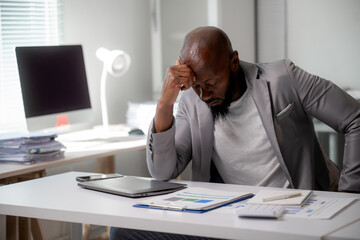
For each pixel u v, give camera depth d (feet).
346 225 4.91
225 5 13.55
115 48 13.71
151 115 12.32
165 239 6.76
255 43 14.17
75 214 5.73
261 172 7.32
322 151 7.82
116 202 6.07
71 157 9.56
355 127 6.86
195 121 7.52
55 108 11.20
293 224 4.96
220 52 6.55
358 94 12.82
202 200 5.91
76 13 12.75
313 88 7.11
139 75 14.40
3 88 11.69
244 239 4.89
